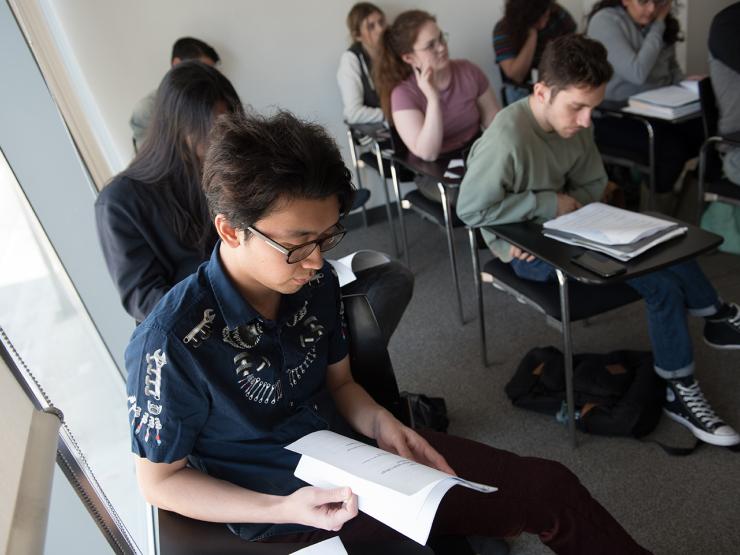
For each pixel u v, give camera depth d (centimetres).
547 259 158
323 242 83
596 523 106
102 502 95
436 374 227
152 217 153
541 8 317
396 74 273
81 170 214
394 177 293
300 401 101
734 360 205
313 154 75
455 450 112
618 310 244
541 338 236
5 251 169
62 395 171
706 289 183
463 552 105
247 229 79
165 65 309
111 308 216
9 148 193
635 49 299
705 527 151
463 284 288
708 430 173
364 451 90
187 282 89
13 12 199
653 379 187
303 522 82
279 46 331
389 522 76
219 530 94
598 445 182
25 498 68
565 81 169
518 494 105
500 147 181
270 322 92
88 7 286
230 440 94
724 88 225
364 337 114
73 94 231
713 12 379
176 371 83
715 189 235
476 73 287
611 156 291
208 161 79
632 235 154
